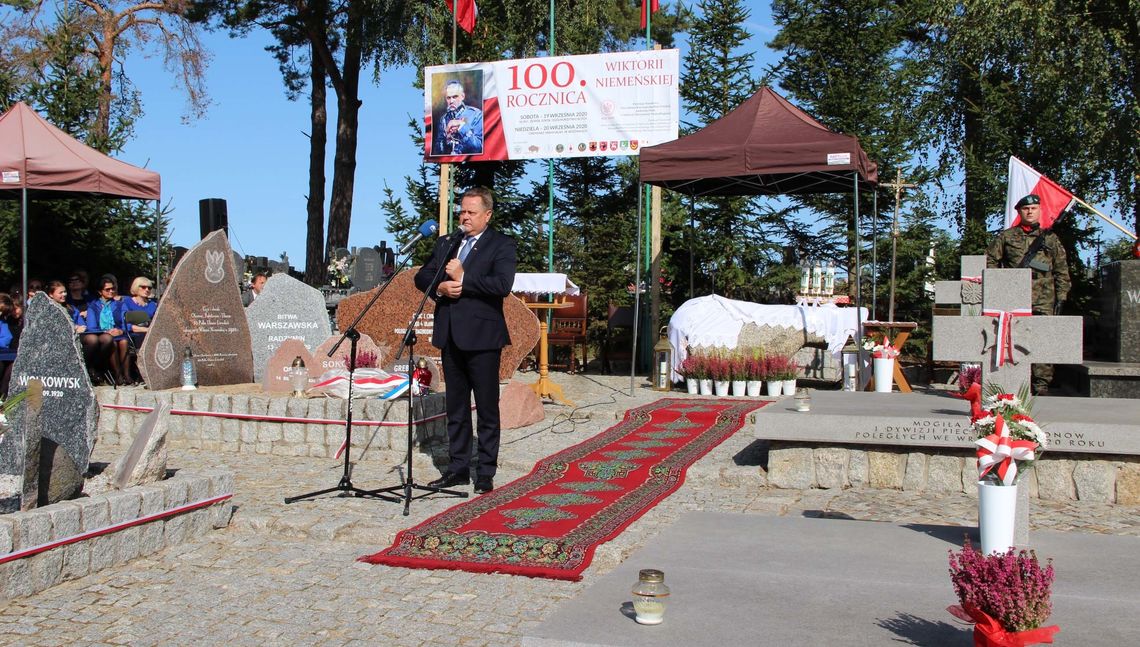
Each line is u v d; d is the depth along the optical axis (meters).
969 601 3.49
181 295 10.99
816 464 7.84
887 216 18.45
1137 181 16.95
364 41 22.91
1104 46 16.98
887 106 18.33
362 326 12.07
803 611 3.92
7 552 5.08
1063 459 7.30
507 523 6.43
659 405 11.33
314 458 9.47
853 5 18.44
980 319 5.65
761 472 7.99
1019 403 5.11
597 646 3.53
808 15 19.19
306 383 10.04
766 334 13.09
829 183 13.96
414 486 7.27
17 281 16.89
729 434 9.87
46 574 5.31
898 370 12.56
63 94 18.48
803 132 11.99
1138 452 6.93
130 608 5.02
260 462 9.23
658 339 16.02
